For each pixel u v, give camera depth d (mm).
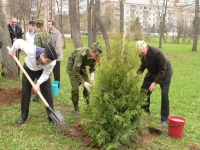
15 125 4770
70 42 35688
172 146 4238
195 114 6027
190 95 7707
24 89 4703
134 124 3887
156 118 5555
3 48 8398
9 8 24047
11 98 6453
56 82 7129
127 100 3777
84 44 32281
